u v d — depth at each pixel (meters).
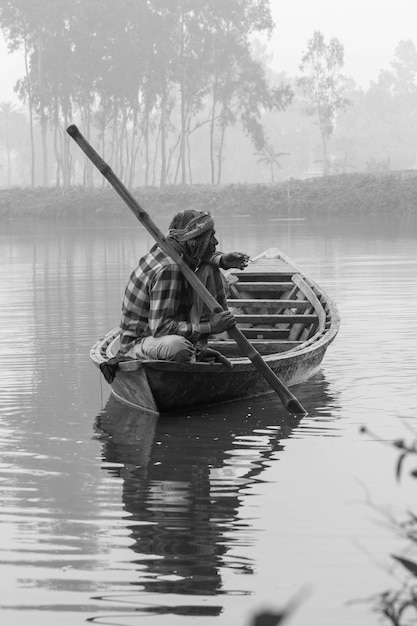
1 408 9.45
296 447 7.86
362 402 9.45
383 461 7.34
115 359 9.02
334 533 5.80
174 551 5.58
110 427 8.67
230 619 4.72
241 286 12.90
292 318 11.70
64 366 11.55
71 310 17.02
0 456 7.73
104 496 6.63
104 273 24.84
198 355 9.38
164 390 8.95
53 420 8.95
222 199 78.12
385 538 5.69
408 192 72.88
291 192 75.81
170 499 6.54
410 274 22.75
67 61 85.19
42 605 4.89
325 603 4.84
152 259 9.41
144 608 4.86
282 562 5.39
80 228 59.66
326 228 51.91
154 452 7.80
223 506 6.36
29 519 6.16
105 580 5.19
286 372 9.91
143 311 9.48
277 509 6.28
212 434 8.37
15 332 14.36
